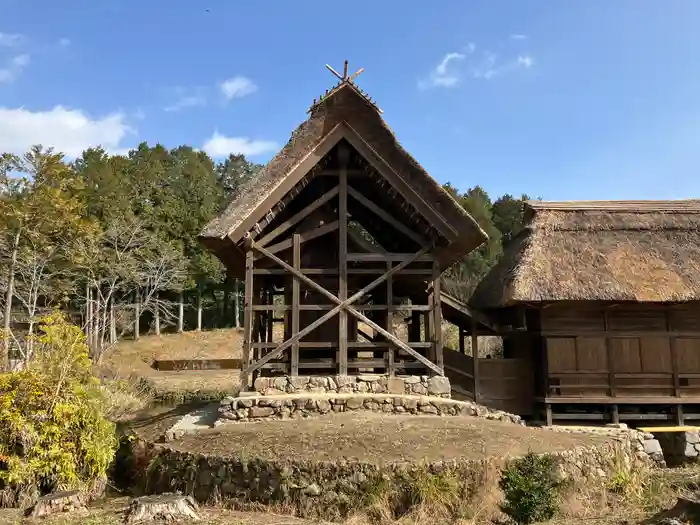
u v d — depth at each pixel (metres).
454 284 40.16
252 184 13.35
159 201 50.34
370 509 8.22
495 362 15.80
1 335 11.52
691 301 14.41
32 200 27.03
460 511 8.20
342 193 13.91
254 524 7.63
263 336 17.14
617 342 15.00
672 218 16.45
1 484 9.24
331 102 14.02
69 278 37.50
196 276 48.88
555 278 14.41
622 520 8.20
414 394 13.08
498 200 55.75
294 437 10.20
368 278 15.44
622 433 13.35
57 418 9.43
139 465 10.96
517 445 9.97
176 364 35.88
